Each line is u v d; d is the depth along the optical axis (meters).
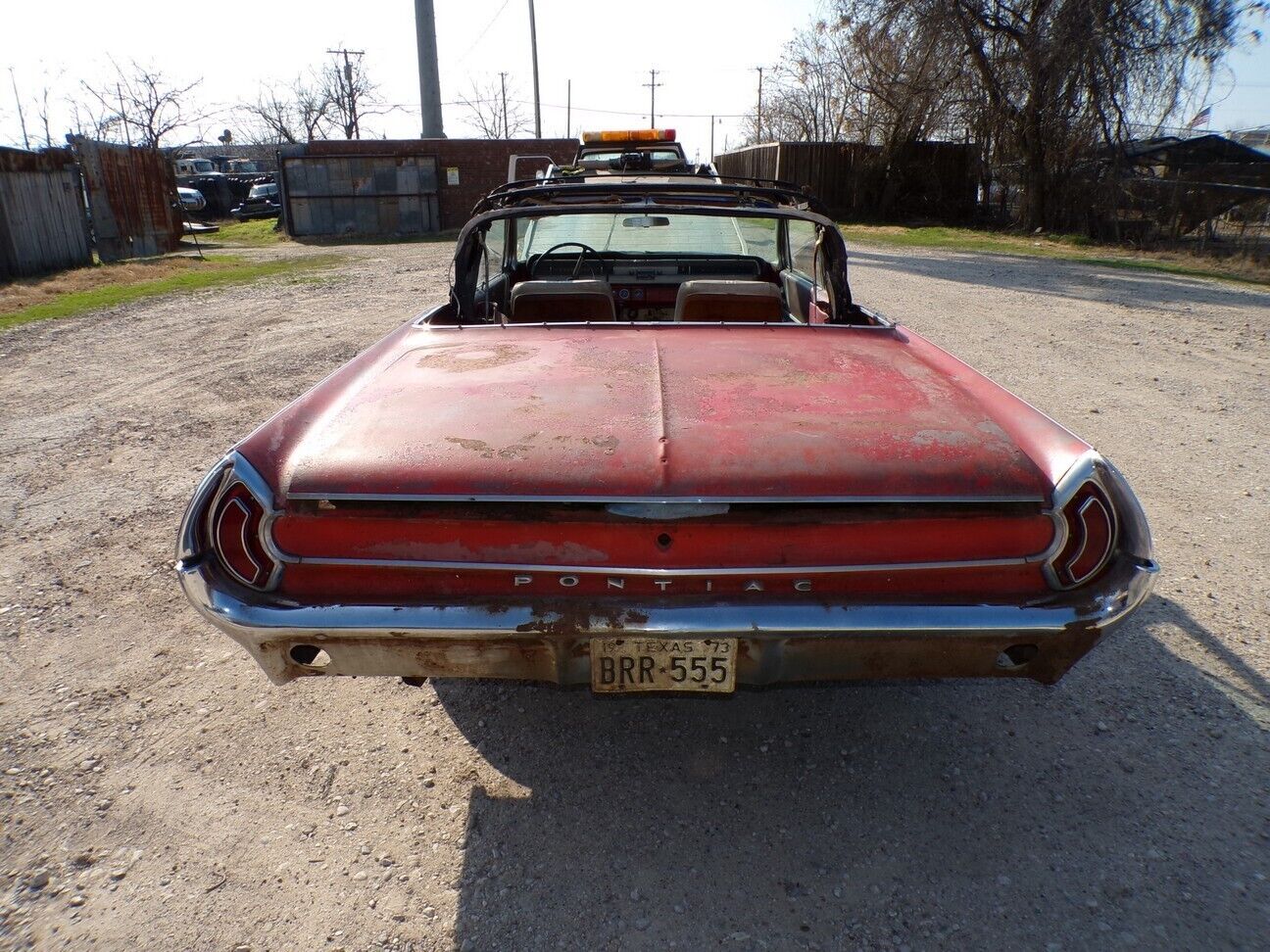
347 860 2.18
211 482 2.07
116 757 2.55
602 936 1.96
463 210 23.02
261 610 1.99
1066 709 2.74
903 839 2.23
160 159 18.25
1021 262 14.66
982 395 2.53
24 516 4.26
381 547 2.01
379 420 2.26
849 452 2.05
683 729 2.70
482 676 2.09
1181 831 2.22
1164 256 16.06
